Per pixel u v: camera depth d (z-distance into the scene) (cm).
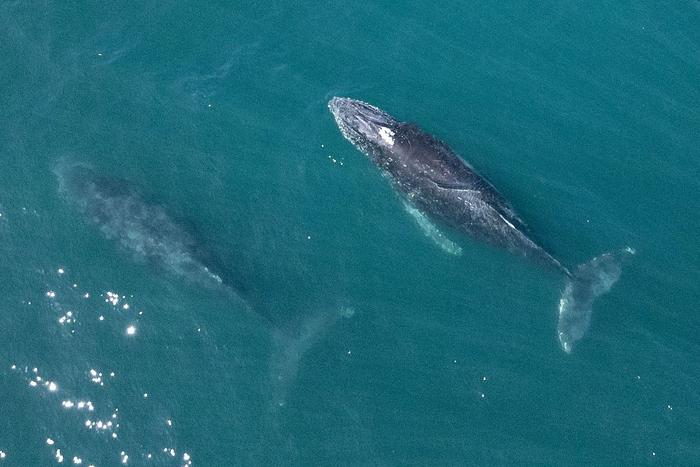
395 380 4659
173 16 6050
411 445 4475
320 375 4653
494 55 6041
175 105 5616
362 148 5441
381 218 5216
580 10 6306
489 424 4550
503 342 4806
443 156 5269
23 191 5119
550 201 5362
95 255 4928
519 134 5666
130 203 5106
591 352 4775
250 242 5069
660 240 5234
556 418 4581
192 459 4366
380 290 4956
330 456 4428
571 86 5919
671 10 6356
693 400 4647
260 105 5666
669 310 4938
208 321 4775
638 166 5566
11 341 4600
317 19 6128
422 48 6041
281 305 4856
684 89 5941
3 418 4366
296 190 5306
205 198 5228
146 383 4556
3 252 4878
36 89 5588
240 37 5997
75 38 5862
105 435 4384
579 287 4947
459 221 5131
